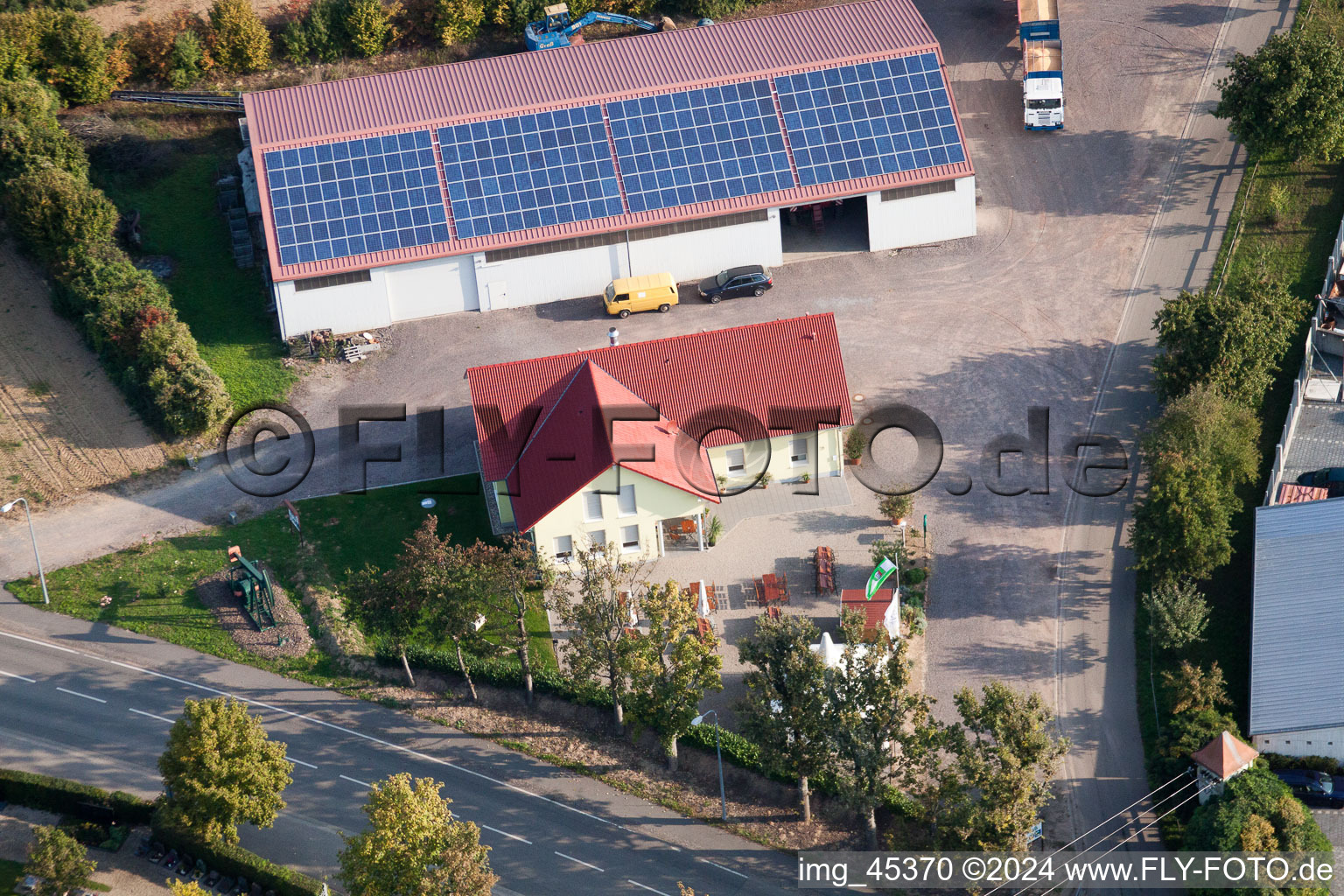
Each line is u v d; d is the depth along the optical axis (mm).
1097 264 95562
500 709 75312
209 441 88125
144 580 81000
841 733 65500
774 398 82188
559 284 95688
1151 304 92750
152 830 68938
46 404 90500
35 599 80250
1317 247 94188
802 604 78000
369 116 96938
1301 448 83375
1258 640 72125
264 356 92938
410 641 77312
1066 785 70625
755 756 71812
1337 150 96562
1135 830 68562
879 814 70000
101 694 75750
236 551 78250
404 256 92812
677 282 96812
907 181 95562
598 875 68000
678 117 96812
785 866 68312
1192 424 78375
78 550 82688
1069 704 73750
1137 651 75750
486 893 62625
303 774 72188
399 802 64125
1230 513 77062
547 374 82375
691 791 71625
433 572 72062
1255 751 68562
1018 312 93188
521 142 95812
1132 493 82812
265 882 66812
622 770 72562
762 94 97625
